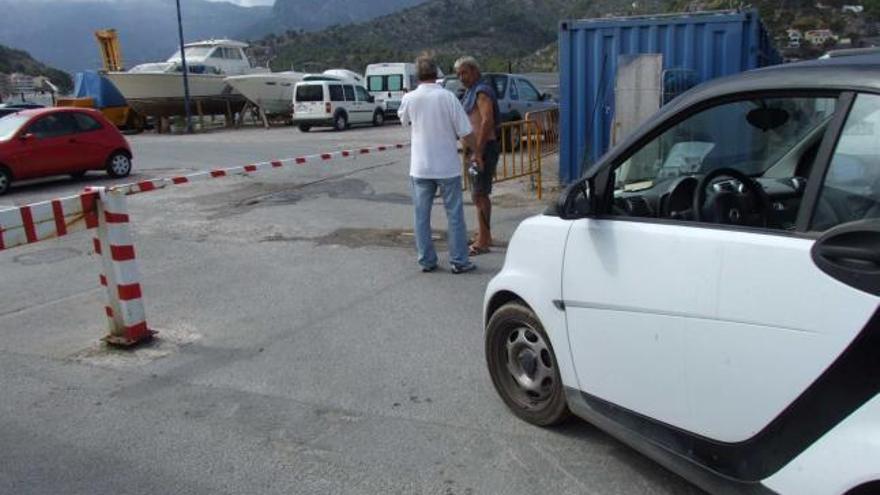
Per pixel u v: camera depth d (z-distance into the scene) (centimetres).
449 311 610
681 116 309
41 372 505
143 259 839
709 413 278
